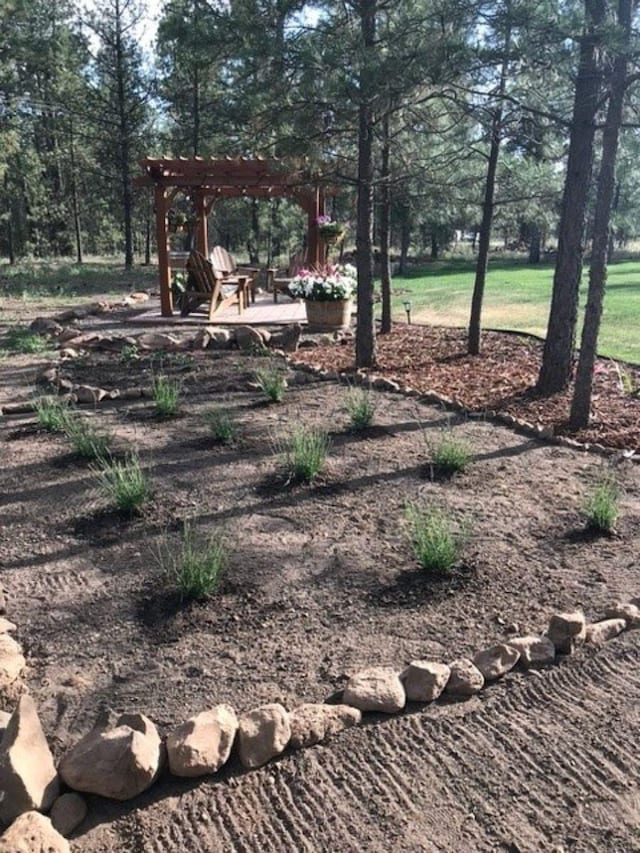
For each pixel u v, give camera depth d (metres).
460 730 2.13
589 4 4.77
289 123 6.14
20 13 20.03
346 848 1.71
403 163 7.85
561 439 4.90
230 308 11.88
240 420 5.39
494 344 8.51
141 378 6.86
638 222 11.69
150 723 2.03
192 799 1.88
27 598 2.87
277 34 5.62
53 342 8.95
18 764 1.82
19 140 24.84
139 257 29.48
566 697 2.28
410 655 2.49
